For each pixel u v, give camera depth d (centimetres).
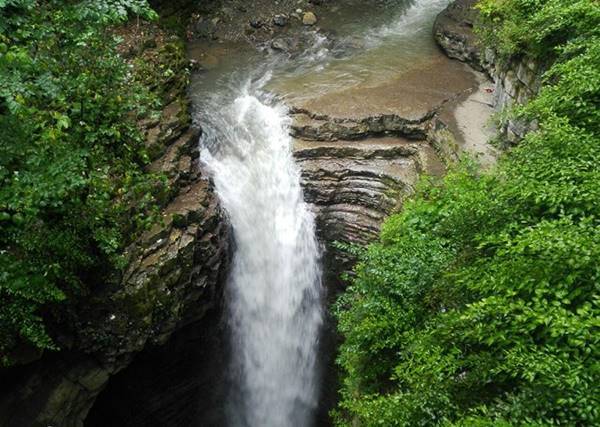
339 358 713
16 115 583
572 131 579
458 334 477
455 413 452
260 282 1021
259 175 1030
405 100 1088
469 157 864
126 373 870
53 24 697
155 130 884
